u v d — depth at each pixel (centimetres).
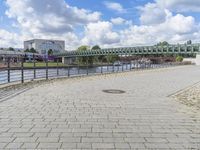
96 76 2358
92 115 708
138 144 476
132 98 1034
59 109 777
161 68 4684
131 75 2577
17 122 613
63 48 16438
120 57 10100
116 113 743
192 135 541
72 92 1173
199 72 3453
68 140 488
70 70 2489
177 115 735
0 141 475
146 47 8538
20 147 444
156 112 771
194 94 1188
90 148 448
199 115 740
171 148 459
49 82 1656
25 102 880
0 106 802
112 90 1282
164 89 1368
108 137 513
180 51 7719
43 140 484
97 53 9462
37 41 15500
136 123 633
